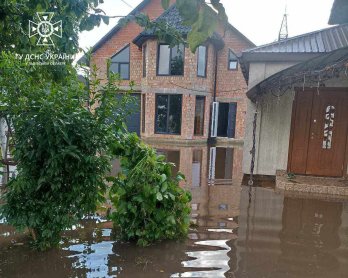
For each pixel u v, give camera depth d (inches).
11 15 116.8
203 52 566.9
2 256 127.9
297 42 282.0
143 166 143.3
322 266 128.1
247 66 284.5
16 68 118.0
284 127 279.6
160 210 145.0
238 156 436.5
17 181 119.7
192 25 51.1
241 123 586.2
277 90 273.3
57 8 109.6
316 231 165.8
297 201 218.8
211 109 593.6
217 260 130.5
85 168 122.4
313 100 272.7
